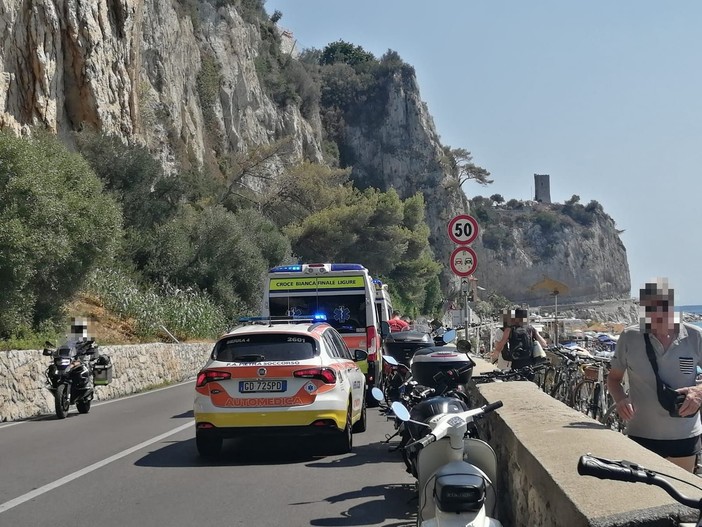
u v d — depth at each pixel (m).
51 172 24.55
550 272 198.75
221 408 10.55
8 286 21.42
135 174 42.41
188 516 7.69
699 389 5.90
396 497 8.46
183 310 35.00
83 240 25.00
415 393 8.02
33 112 39.75
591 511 3.88
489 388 9.16
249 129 89.00
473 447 6.06
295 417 10.51
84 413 17.53
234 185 71.69
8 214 21.64
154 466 10.39
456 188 139.88
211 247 44.31
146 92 58.56
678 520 3.72
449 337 9.84
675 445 6.05
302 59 139.88
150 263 41.31
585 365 12.30
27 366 17.84
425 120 142.62
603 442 5.48
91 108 43.72
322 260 69.12
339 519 7.54
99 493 8.75
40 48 40.09
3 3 38.12
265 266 46.94
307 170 72.81
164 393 22.88
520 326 12.70
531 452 5.34
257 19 106.94
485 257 192.88
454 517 5.20
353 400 12.11
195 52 80.00
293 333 10.98
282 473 9.84
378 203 72.69
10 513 7.88
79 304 29.80
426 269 82.75
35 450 11.93
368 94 139.38
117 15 47.12
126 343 27.59
